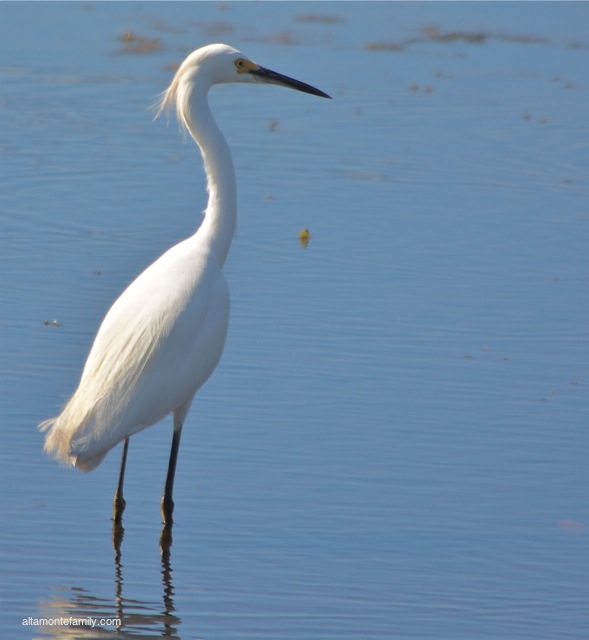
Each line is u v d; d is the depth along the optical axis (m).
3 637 7.98
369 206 18.75
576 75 29.16
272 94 26.36
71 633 8.06
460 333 13.99
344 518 9.92
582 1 39.00
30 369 12.52
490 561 9.30
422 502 10.20
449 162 21.39
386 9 36.88
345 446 11.16
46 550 9.31
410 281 15.64
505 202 19.14
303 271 15.89
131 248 16.44
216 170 10.72
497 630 8.27
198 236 10.71
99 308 14.27
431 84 27.66
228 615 8.41
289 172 20.47
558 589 8.91
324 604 8.59
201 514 9.98
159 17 34.16
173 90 10.98
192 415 11.75
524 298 15.15
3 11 34.25
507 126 24.02
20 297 14.53
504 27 34.94
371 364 13.02
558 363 13.23
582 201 19.27
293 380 12.55
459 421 11.73
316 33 32.91
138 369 9.56
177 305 9.75
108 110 24.30
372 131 23.42
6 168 19.94
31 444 11.01
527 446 11.25
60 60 28.64
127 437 9.75
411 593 8.78
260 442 11.22
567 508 10.16
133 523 9.87
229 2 37.03
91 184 19.31
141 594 8.67
